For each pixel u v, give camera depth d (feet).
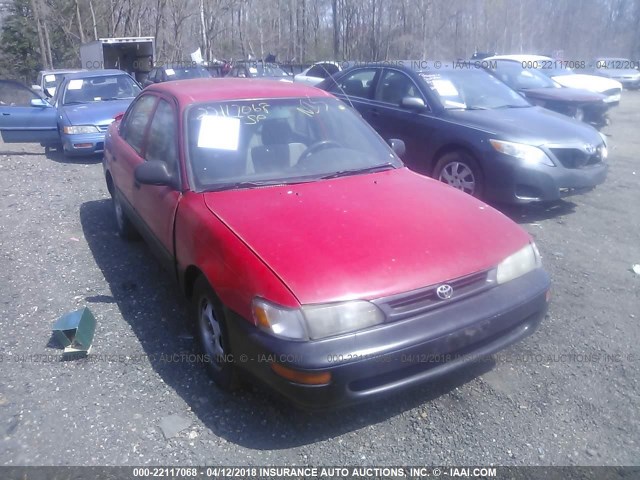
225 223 11.00
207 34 118.42
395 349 9.34
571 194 21.25
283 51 136.87
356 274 9.64
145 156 15.42
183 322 13.84
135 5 120.57
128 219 18.57
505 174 20.27
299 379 9.11
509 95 24.73
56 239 19.51
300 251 10.03
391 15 127.95
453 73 24.62
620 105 64.95
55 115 34.22
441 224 11.21
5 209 22.98
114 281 16.16
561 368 11.93
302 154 13.82
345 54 136.77
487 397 11.08
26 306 14.80
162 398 11.09
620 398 11.05
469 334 9.98
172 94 14.87
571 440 9.99
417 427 10.32
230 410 10.75
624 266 16.96
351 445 9.91
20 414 10.67
